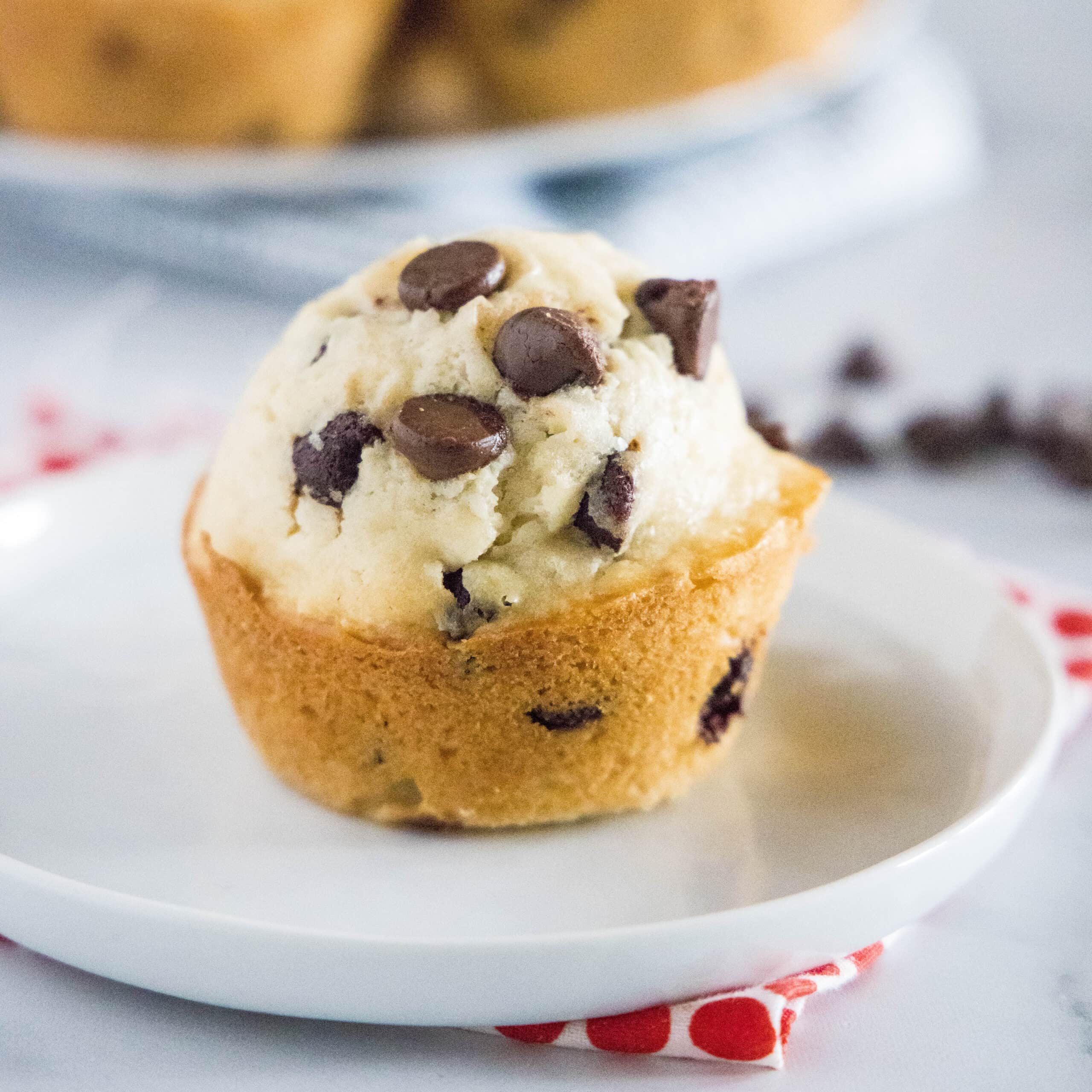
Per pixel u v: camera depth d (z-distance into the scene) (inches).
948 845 14.6
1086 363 22.2
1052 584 17.7
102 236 25.3
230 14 22.7
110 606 17.1
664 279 15.7
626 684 15.4
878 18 30.2
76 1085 14.2
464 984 14.2
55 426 20.0
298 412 15.5
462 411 15.2
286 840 15.4
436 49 26.4
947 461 19.9
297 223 23.3
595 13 24.9
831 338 23.7
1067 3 36.2
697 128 23.9
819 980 14.5
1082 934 15.1
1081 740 16.4
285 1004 14.3
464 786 15.5
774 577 15.8
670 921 14.7
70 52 23.2
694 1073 14.4
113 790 15.7
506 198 23.7
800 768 15.8
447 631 15.2
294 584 15.5
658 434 15.4
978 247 29.0
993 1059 14.4
